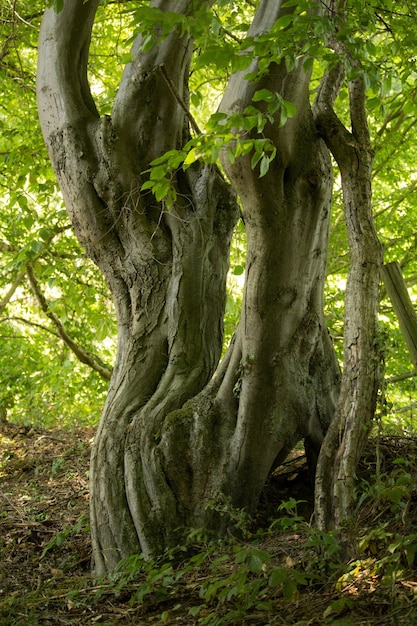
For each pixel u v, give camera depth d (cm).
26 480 902
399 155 1247
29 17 1022
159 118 654
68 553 643
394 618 354
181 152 496
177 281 646
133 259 658
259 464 596
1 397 1305
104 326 1001
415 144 1255
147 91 648
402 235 1278
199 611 436
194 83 1272
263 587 441
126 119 652
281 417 601
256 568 396
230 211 682
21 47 1153
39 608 505
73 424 1190
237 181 551
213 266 666
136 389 631
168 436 592
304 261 593
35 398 1277
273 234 573
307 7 484
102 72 1279
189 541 561
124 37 1180
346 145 549
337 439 484
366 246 520
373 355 491
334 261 1248
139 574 538
